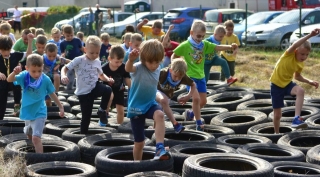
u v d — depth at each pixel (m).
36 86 10.90
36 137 10.84
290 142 12.14
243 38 33.22
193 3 56.47
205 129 13.55
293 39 30.12
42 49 16.30
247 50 32.59
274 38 32.03
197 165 9.34
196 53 13.64
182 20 40.81
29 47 14.38
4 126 13.48
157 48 9.38
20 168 9.78
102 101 13.04
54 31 20.89
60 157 10.70
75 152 10.99
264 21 35.75
